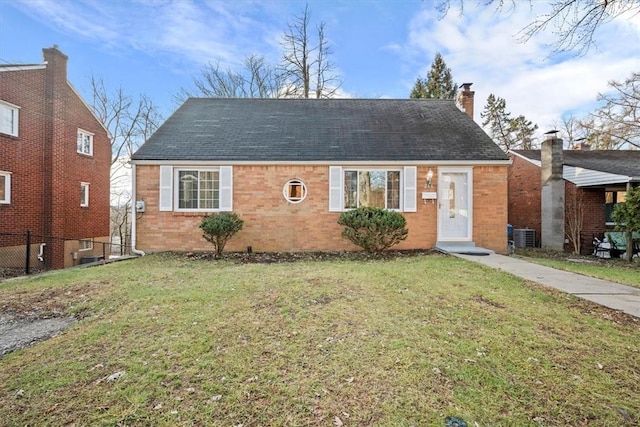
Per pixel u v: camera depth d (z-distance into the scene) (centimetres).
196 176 1018
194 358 305
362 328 367
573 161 1371
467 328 370
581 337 349
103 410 236
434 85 2909
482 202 1030
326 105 1355
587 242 1276
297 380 270
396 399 245
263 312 419
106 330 370
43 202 1265
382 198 1037
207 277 619
